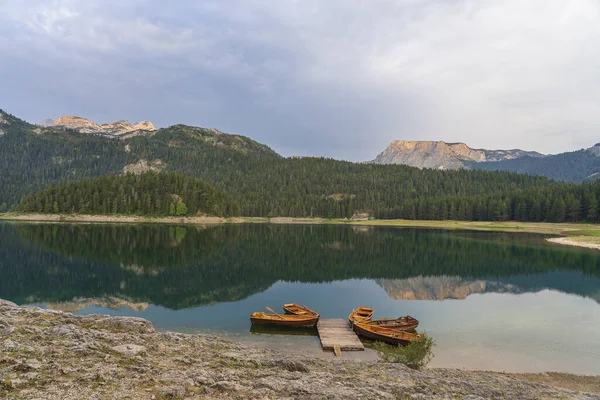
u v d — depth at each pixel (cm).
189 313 3597
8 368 1184
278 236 12025
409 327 3156
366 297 4475
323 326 3148
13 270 5416
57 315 1958
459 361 2472
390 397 1340
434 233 13625
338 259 7331
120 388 1141
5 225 13125
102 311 3609
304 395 1250
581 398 1705
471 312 3816
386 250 8712
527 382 1944
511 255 8006
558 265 6862
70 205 16388
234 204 19488
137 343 1714
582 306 4097
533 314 3731
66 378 1173
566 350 2711
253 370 1502
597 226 14262
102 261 6375
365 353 2600
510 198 18225
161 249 8038
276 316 3272
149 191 17375
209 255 7425
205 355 1662
